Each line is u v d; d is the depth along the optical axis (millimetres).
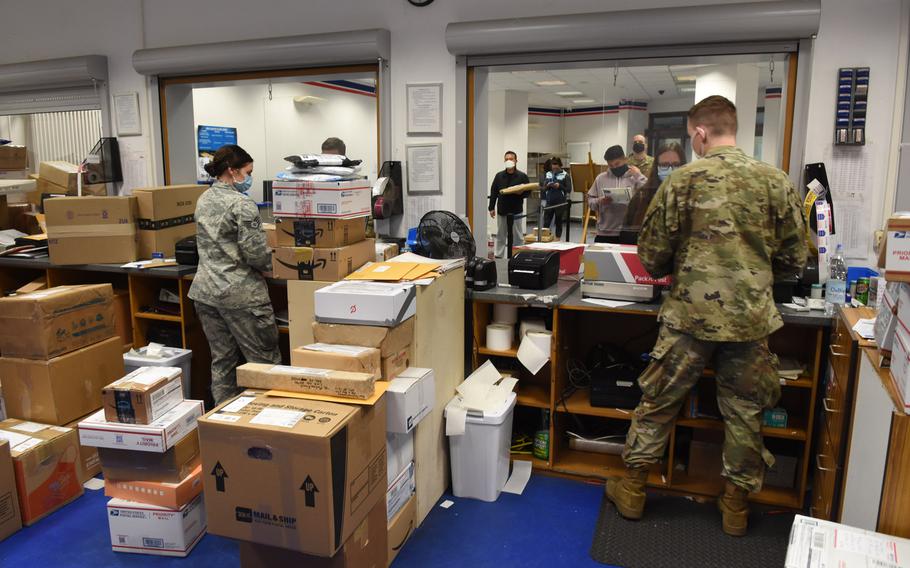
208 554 2295
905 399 1337
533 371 2734
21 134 5074
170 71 4105
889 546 1336
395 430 2064
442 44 3623
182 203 3721
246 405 1841
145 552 2293
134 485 2268
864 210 3082
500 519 2516
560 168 6371
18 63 4500
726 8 2994
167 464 2246
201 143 6148
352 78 4039
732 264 2123
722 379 2307
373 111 9844
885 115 3006
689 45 3203
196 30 4113
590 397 2830
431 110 3691
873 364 1596
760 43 3100
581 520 2518
